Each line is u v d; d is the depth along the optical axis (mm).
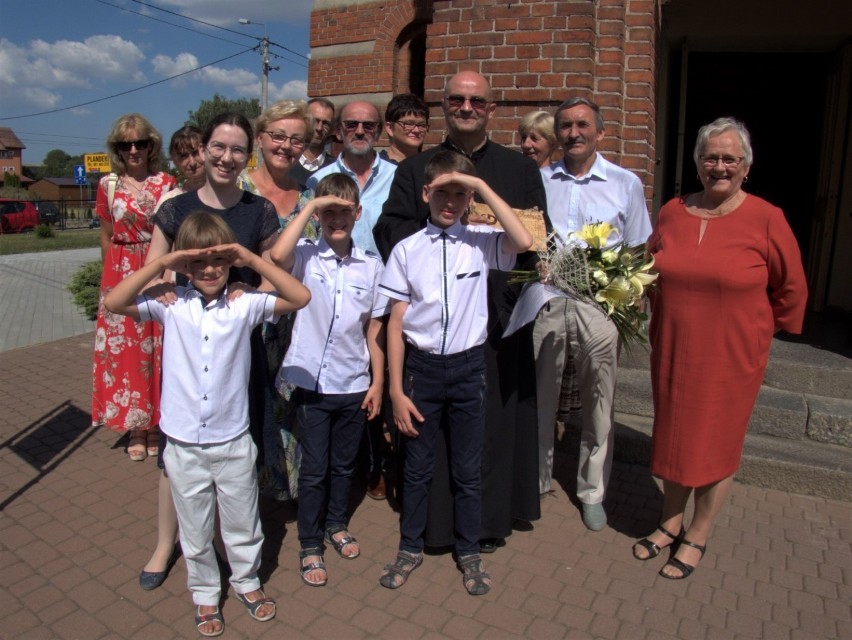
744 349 2984
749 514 3705
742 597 2996
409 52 8727
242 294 2668
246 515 2732
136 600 2904
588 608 2902
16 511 3656
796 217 7391
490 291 3131
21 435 4719
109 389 4207
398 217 3219
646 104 4867
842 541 3451
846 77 6184
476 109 3072
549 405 3646
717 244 2980
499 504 3221
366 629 2746
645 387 4590
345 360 3041
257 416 2893
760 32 6598
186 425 2588
